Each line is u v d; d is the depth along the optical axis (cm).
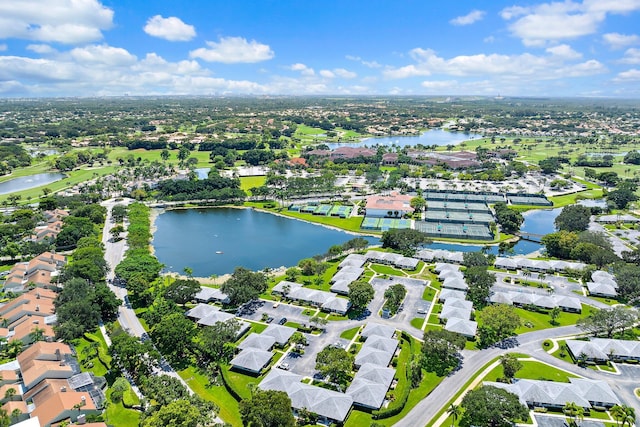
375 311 18838
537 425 12194
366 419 12488
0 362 15238
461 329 16738
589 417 12550
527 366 14962
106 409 12850
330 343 16362
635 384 14000
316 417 12462
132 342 14700
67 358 15225
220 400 13400
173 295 18950
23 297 18738
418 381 14025
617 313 16288
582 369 14812
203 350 15262
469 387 13838
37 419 11844
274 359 15412
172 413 11175
